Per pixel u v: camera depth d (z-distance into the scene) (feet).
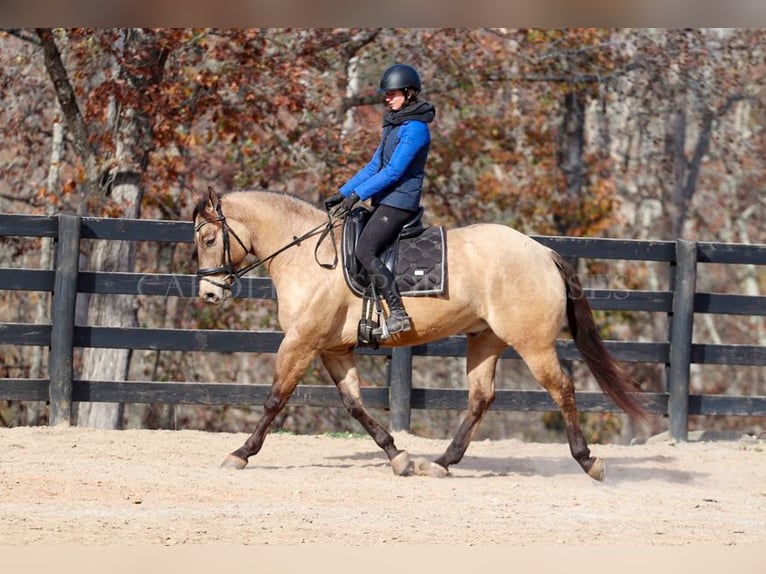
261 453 36.63
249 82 64.03
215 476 29.99
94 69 63.36
